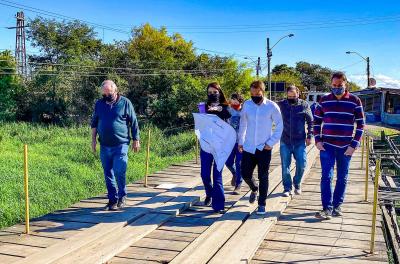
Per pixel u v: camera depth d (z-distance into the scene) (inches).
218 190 257.4
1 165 489.1
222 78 1476.4
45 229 230.5
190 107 1187.3
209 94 252.7
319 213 249.0
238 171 302.5
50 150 643.5
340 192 251.6
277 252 200.8
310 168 422.3
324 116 242.7
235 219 240.8
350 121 238.8
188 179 371.6
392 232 242.1
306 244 210.4
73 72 1230.3
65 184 405.1
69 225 236.7
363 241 213.5
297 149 291.0
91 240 207.6
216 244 203.5
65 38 1775.3
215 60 1603.1
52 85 1197.7
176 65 1465.3
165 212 256.2
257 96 238.1
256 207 265.0
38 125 1042.7
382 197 308.0
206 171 265.0
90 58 1424.7
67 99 1202.0
